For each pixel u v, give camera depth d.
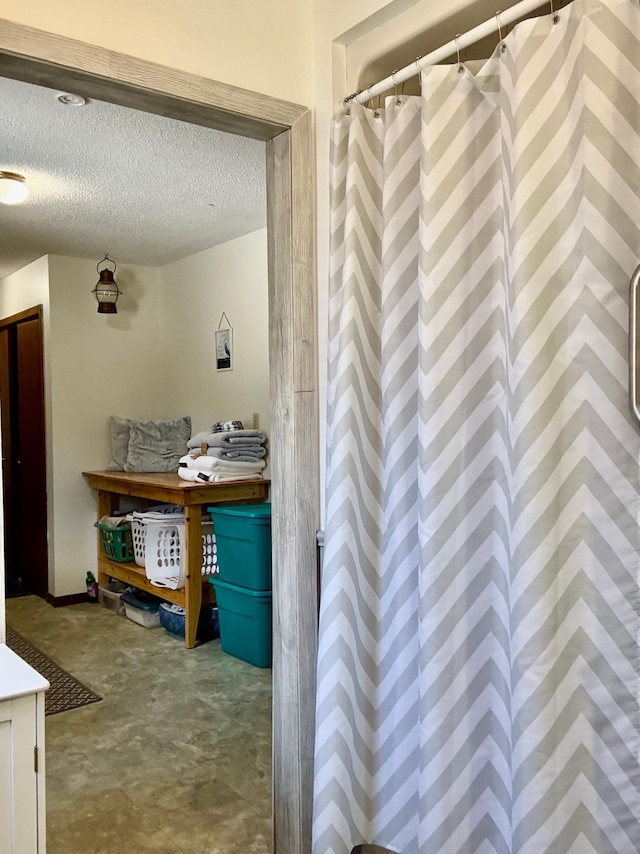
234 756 2.54
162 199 3.42
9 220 3.76
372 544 1.79
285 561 1.91
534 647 1.30
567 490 1.31
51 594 4.64
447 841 1.51
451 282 1.53
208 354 4.50
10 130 2.59
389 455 1.73
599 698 1.28
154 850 1.99
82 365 4.71
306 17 1.90
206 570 3.89
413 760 1.68
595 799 1.28
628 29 1.22
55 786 2.34
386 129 1.73
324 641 1.69
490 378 1.53
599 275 1.25
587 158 1.25
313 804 1.73
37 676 1.42
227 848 2.01
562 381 1.33
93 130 2.60
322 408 1.92
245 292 4.14
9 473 5.32
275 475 1.95
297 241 1.88
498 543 1.51
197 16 1.69
